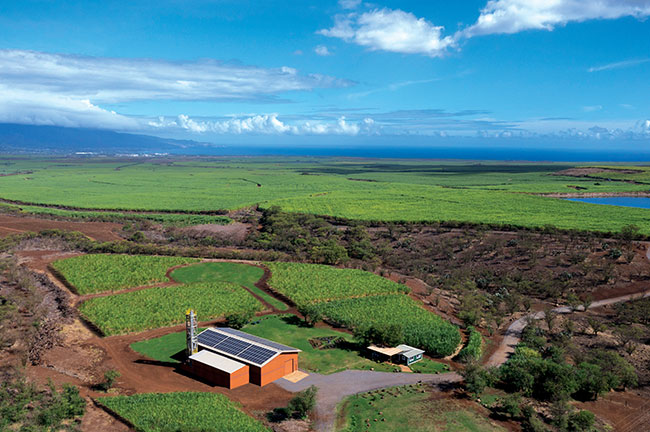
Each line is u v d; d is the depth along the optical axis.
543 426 51.69
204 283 101.94
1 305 82.38
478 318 83.06
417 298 95.81
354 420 53.41
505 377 62.78
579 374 60.69
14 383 58.09
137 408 54.03
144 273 107.75
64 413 51.66
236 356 63.53
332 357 70.06
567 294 96.75
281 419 53.25
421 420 53.41
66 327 78.94
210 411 53.38
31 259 119.25
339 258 122.50
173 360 68.38
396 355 69.56
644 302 88.50
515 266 115.56
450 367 68.06
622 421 54.22
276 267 113.81
